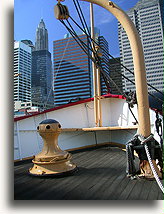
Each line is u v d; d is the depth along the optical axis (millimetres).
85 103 5781
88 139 5637
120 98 5398
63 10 2887
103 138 5852
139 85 2623
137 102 2650
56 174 2656
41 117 4668
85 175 2764
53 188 2246
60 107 5098
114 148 5270
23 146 4102
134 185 2277
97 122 5453
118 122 5652
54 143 2957
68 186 2301
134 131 4902
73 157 4191
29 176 2754
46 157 2760
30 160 3973
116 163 3541
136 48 2654
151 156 2514
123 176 2670
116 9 2727
